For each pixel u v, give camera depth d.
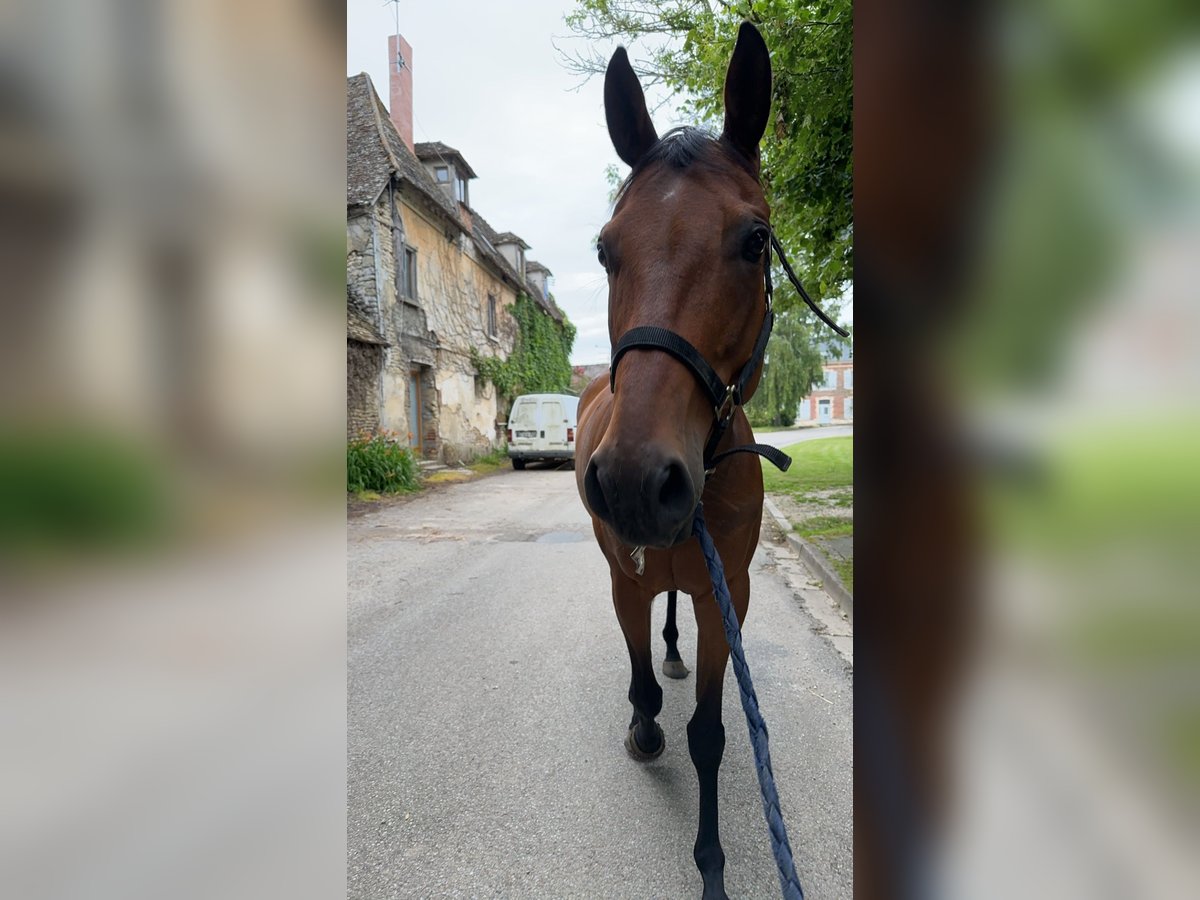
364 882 1.65
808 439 20.67
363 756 2.24
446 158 13.80
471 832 1.84
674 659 2.96
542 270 21.81
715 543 1.59
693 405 1.19
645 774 2.12
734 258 1.26
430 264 12.09
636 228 1.29
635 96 1.57
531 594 4.26
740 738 2.35
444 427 12.66
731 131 1.50
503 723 2.48
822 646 3.23
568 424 13.29
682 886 1.63
